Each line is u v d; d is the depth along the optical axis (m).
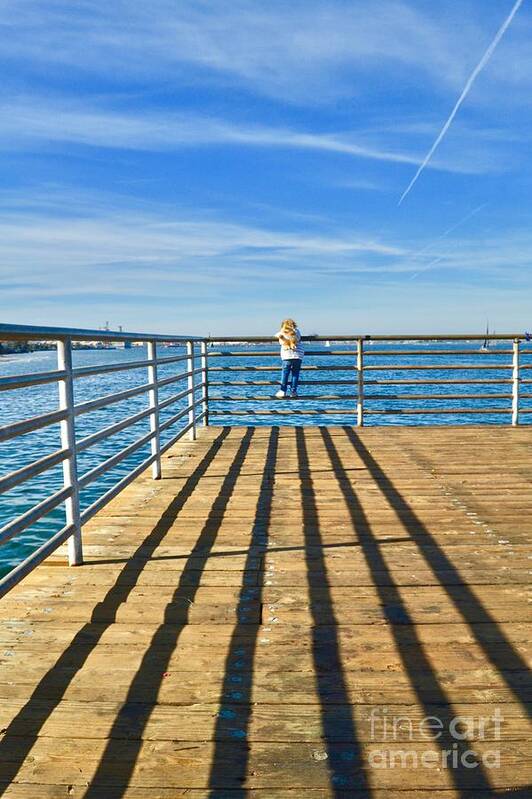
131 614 2.89
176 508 4.84
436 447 7.54
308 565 3.57
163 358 6.14
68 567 3.54
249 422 20.25
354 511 4.73
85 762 1.85
